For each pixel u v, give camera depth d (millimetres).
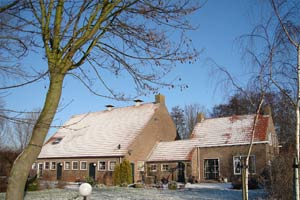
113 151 35156
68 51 6059
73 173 37719
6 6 5734
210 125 36062
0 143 34500
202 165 33625
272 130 31641
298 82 6375
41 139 5586
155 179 32906
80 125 43219
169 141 38094
